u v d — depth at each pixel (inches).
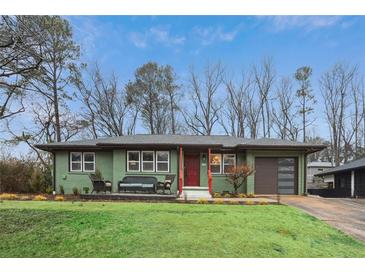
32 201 515.5
